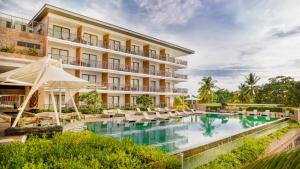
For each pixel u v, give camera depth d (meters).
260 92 58.72
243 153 9.01
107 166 4.17
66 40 25.55
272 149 12.21
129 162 4.47
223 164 7.54
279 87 56.06
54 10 24.16
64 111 21.00
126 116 20.30
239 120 25.16
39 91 21.80
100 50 29.22
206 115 29.97
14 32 21.52
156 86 38.41
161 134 15.60
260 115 30.31
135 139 13.77
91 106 25.83
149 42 35.69
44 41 23.42
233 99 58.75
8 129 7.64
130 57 33.16
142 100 31.00
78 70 27.39
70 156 4.29
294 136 17.91
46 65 9.77
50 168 3.73
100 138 6.01
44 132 7.96
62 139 5.74
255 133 12.09
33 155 4.13
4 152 4.16
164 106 36.91
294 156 1.57
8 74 9.40
